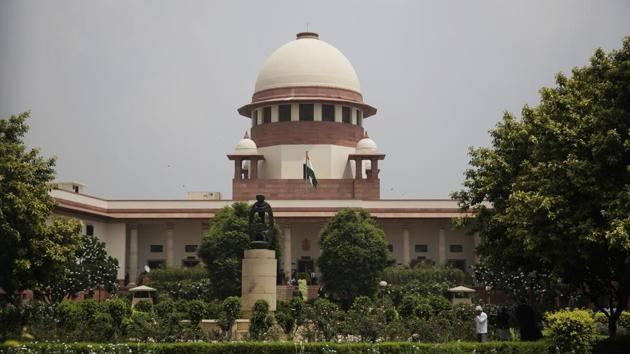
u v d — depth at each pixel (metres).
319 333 30.58
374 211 72.81
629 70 27.47
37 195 34.69
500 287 59.06
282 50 81.56
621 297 30.41
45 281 36.47
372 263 59.31
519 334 32.78
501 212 32.88
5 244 32.72
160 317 33.06
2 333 28.25
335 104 78.81
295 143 77.81
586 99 28.09
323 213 72.06
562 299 56.16
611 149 26.55
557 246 27.81
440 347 26.53
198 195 78.62
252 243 39.09
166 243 74.19
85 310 31.50
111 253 72.38
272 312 36.22
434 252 75.19
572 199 27.64
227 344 26.72
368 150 76.25
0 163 33.34
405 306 37.22
